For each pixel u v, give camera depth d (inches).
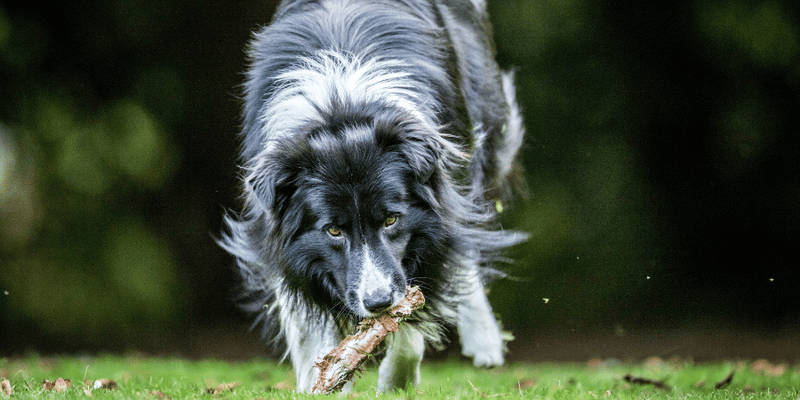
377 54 237.9
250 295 263.6
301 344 229.1
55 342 506.0
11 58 471.8
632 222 526.6
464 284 240.1
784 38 490.0
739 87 514.9
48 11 473.4
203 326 514.0
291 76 229.6
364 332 203.5
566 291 516.1
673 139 527.8
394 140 207.6
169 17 463.5
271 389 231.8
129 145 470.3
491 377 295.4
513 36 504.4
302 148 206.4
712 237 534.9
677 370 324.8
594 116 521.0
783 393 221.6
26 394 194.7
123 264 494.3
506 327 505.4
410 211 213.6
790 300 534.6
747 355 470.6
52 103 481.1
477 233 248.1
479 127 271.1
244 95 255.0
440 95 243.0
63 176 479.8
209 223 486.9
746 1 495.2
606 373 304.0
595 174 522.6
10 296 499.5
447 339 251.8
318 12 248.5
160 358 427.2
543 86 514.3
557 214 518.0
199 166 471.8
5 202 490.9
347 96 219.0
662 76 521.3
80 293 499.8
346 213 205.3
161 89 473.4
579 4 504.4
